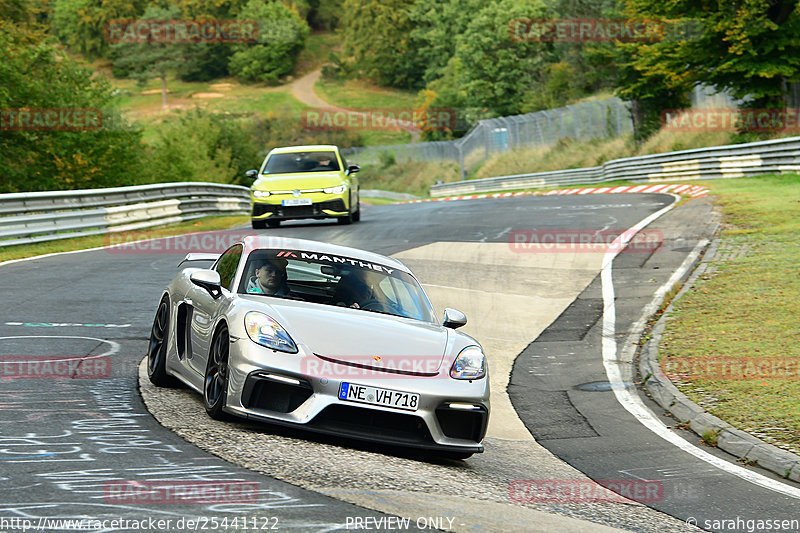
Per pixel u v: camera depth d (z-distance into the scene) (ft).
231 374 72.90
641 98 558.97
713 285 166.91
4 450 61.16
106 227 267.39
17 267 190.19
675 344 130.72
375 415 72.18
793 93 476.95
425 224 281.33
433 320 86.99
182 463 61.21
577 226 258.98
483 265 199.82
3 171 417.08
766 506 69.87
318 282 85.40
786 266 175.94
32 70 451.12
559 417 101.76
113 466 58.80
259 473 60.59
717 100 576.20
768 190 311.27
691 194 338.34
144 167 491.72
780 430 89.81
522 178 642.63
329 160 282.56
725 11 456.45
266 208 268.21
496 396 111.14
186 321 88.17
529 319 154.92
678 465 82.48
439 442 73.46
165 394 86.53
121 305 145.48
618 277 185.06
